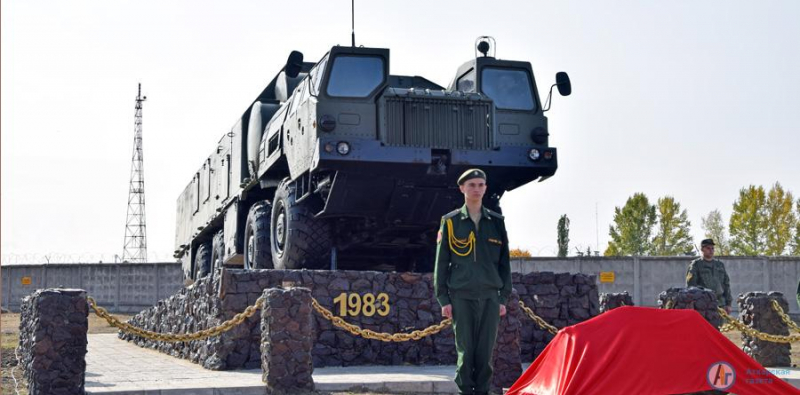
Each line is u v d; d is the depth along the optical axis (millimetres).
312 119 10711
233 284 9766
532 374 5918
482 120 11055
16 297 31469
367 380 8219
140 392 7520
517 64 11570
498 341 8781
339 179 10703
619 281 24719
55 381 7516
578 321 11203
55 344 7559
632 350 5391
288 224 11680
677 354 5410
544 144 11336
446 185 11141
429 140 10812
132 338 16188
